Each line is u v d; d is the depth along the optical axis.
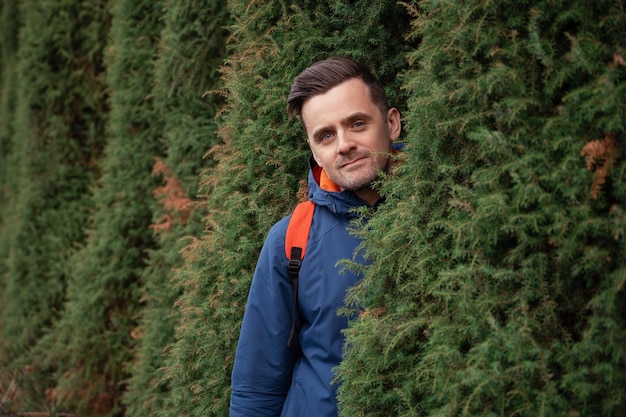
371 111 1.68
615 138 1.25
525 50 1.35
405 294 1.56
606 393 1.25
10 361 4.43
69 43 4.38
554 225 1.27
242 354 1.80
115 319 3.64
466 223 1.38
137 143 3.54
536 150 1.31
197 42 2.75
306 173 2.25
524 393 1.27
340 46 2.16
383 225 1.60
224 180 2.31
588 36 1.28
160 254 3.10
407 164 1.58
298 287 1.70
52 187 4.52
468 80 1.42
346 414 1.58
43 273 4.53
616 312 1.25
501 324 1.36
